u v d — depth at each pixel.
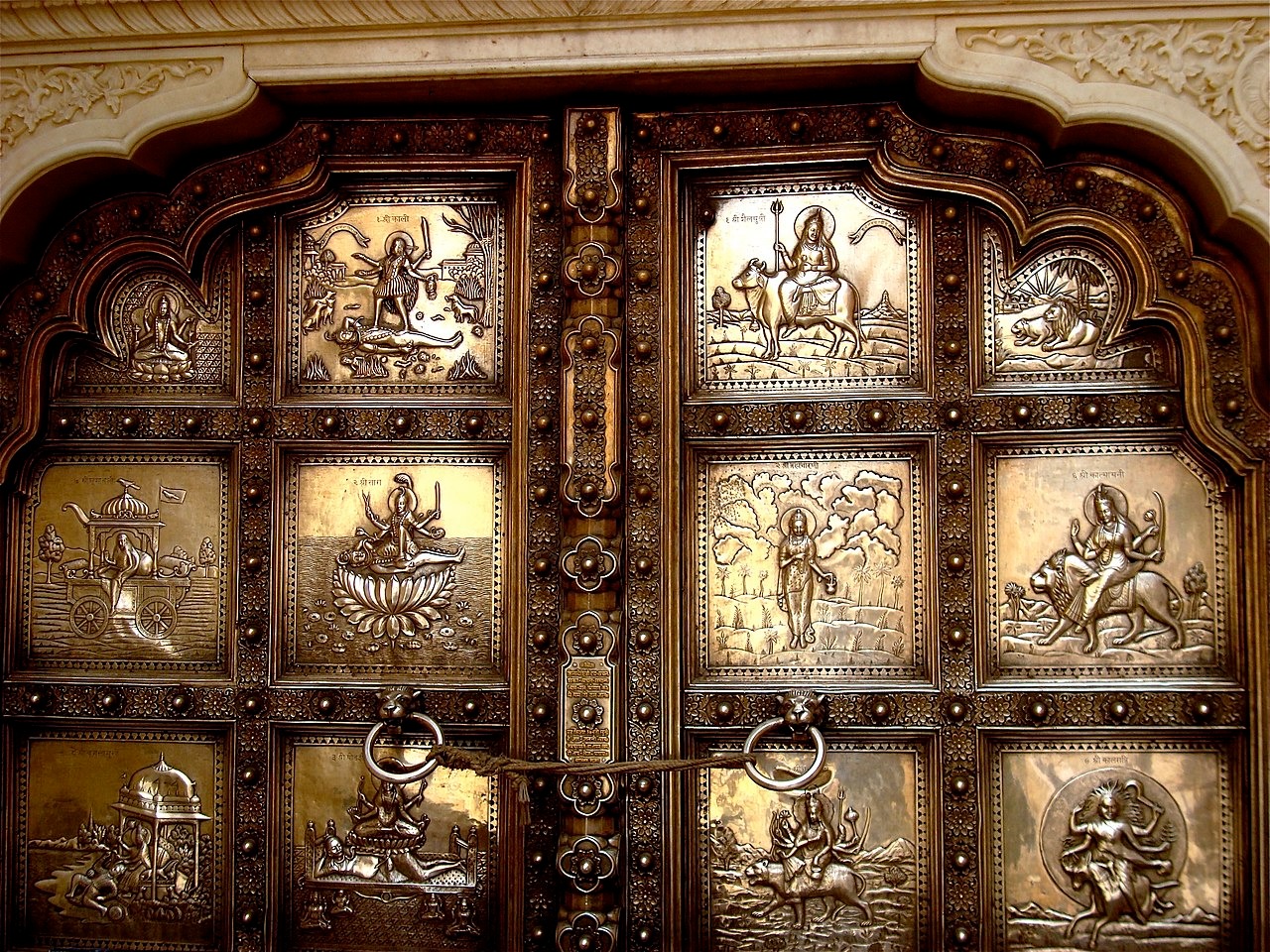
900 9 2.03
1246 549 2.06
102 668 2.31
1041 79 2.01
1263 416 2.05
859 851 2.17
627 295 2.24
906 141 2.19
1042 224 2.15
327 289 2.34
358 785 2.27
